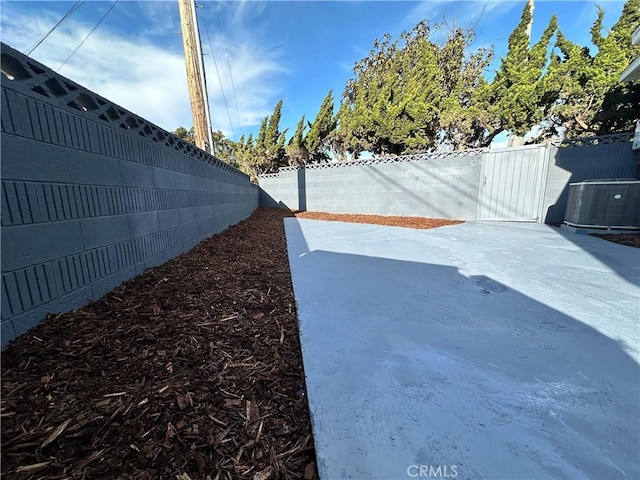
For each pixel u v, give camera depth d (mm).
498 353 1836
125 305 2211
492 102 8836
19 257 1586
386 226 7570
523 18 8555
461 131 9336
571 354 1819
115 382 1416
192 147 4367
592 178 7008
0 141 1481
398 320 2289
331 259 4180
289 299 2699
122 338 1774
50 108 1822
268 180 12117
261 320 2254
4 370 1363
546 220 7605
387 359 1771
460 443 1186
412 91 10234
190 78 6266
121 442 1106
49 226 1795
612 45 7207
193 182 4359
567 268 3684
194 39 6191
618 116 7359
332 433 1227
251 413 1329
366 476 1043
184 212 3994
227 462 1084
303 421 1311
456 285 3086
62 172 1911
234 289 2814
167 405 1311
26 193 1636
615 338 2006
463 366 1702
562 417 1319
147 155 3061
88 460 1024
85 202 2127
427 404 1400
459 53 12531
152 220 3131
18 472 958
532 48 8234
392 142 10703
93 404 1264
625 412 1348
